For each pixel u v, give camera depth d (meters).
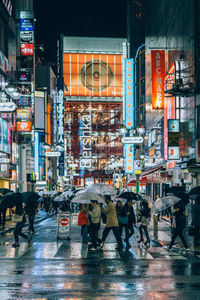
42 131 63.59
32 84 42.56
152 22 55.41
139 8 107.50
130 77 68.75
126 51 96.75
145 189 49.19
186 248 15.02
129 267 11.50
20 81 42.34
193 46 30.64
